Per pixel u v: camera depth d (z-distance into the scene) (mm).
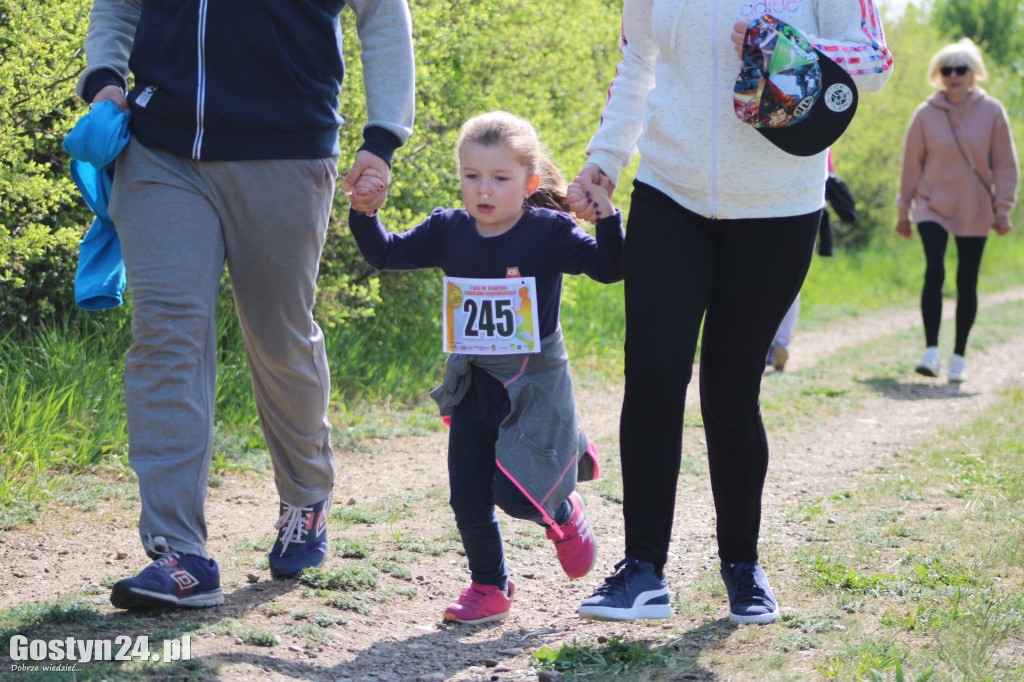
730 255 4137
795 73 3770
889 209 26812
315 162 4293
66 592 4492
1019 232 35250
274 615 4270
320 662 3920
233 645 3873
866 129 26109
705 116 4000
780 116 3783
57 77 7352
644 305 4074
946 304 20594
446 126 10656
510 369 4324
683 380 4086
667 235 4094
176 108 4117
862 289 20984
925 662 3656
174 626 3973
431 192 9922
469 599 4570
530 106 11250
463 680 3852
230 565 4938
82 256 4438
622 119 4453
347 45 9062
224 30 4117
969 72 11461
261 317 4418
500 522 6078
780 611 4359
